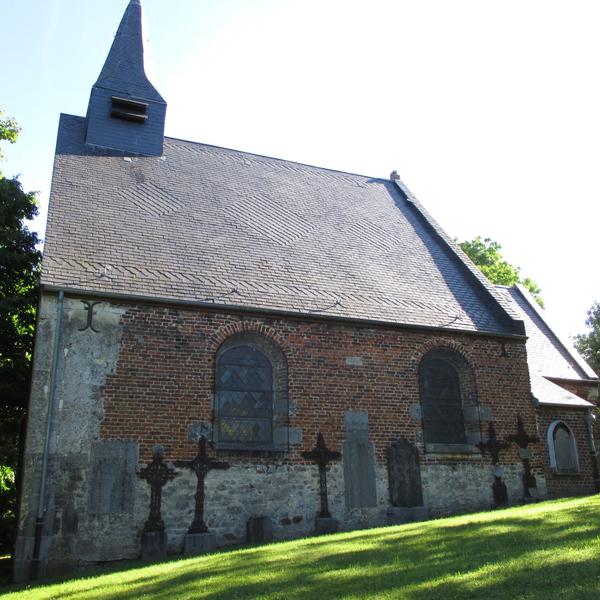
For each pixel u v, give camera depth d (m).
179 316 12.27
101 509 10.63
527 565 6.26
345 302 14.15
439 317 14.92
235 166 18.06
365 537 9.52
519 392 15.02
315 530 12.04
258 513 11.71
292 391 12.74
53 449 10.64
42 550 10.09
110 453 10.98
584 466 16.17
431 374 14.54
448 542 8.09
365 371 13.54
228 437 12.26
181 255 13.59
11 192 16.14
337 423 12.91
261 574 7.41
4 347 15.11
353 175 20.53
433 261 17.39
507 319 15.59
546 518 9.08
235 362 12.83
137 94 17.45
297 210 17.16
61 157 15.23
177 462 11.39
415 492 13.12
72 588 8.22
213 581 7.34
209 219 15.20
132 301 11.97
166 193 15.53
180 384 11.86
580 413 16.73
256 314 12.92
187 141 18.27
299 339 13.17
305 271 14.73
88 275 11.98
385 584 6.23
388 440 13.26
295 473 12.23
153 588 7.44
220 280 13.30
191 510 11.23
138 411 11.40
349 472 12.68
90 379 11.25
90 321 11.56
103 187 14.78
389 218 18.81
